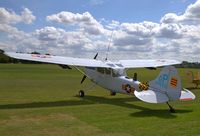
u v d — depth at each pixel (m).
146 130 8.22
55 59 13.28
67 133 7.83
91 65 13.64
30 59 12.29
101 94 16.92
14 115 10.15
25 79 27.61
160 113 10.81
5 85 21.39
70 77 32.25
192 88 21.56
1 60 99.56
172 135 7.72
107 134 7.76
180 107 12.27
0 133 7.79
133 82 12.77
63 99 14.52
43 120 9.41
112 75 14.17
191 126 8.71
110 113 10.73
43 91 17.98
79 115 10.29
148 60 17.12
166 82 10.63
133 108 11.91
